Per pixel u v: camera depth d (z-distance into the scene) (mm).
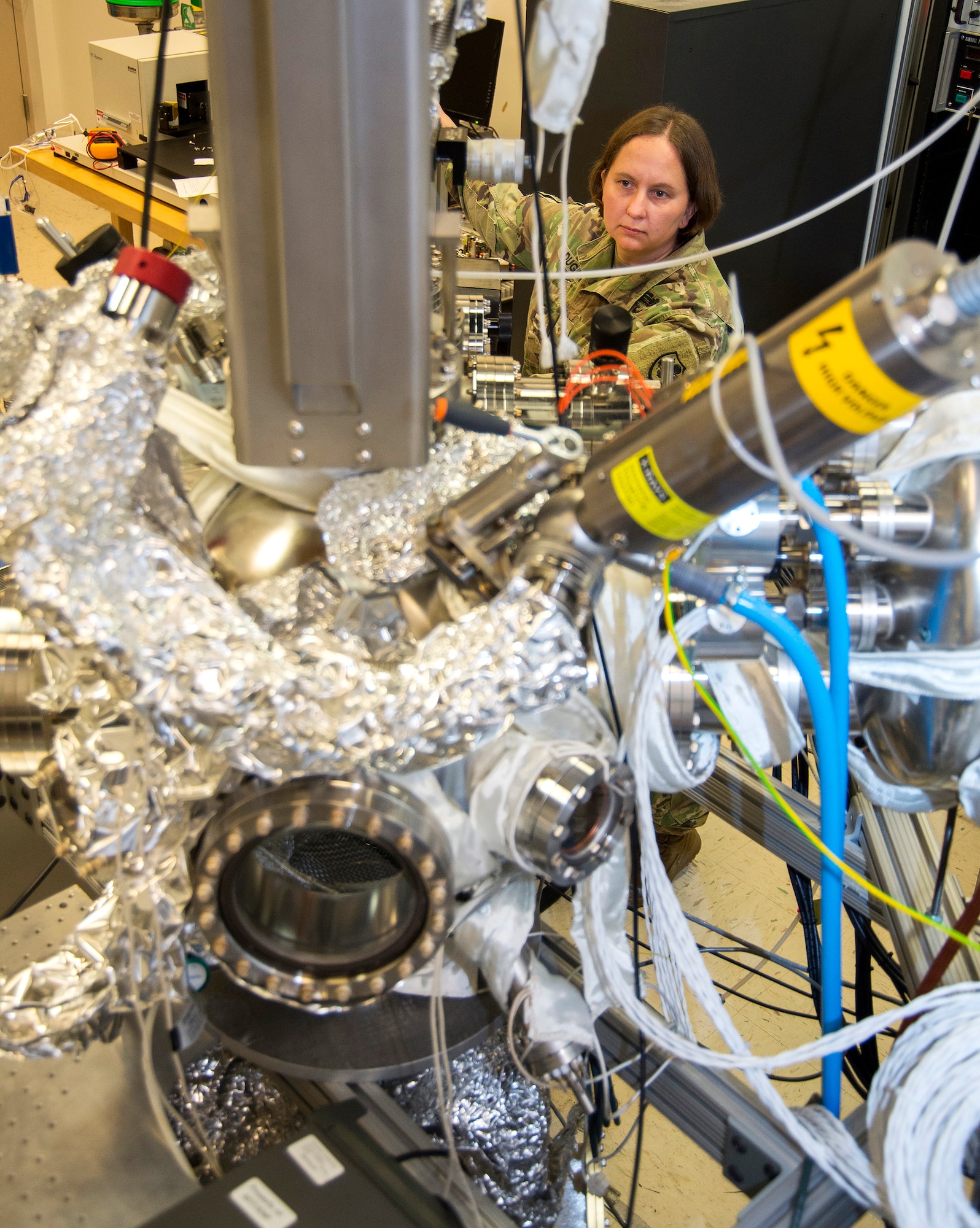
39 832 1019
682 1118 864
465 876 748
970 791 836
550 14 659
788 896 2066
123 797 660
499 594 657
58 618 572
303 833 789
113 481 619
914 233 2490
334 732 593
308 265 607
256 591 712
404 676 607
